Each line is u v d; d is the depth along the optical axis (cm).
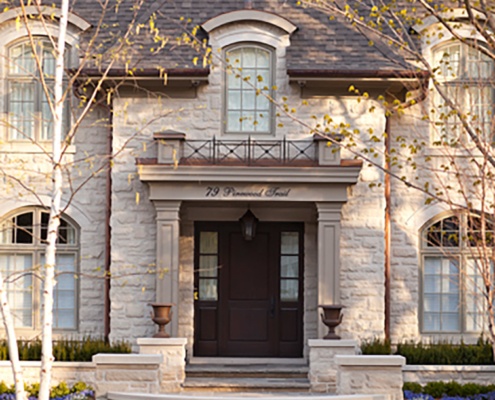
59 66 1284
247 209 2005
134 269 1931
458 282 1992
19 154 1983
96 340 1905
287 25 1958
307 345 1997
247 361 2011
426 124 1989
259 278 2052
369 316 1922
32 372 1747
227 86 1967
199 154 1933
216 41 1967
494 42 1452
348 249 1930
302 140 1941
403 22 1980
